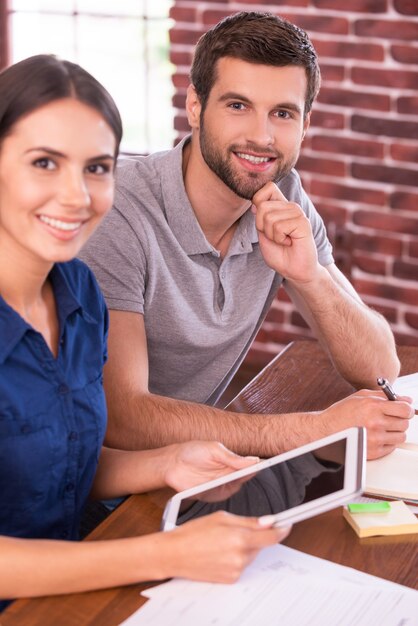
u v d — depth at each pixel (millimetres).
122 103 3934
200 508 1460
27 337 1452
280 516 1357
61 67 1334
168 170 2004
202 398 2182
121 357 1885
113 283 1920
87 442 1543
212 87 1938
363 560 1410
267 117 1929
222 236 2092
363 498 1570
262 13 1959
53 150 1310
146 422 1798
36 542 1341
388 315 3580
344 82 3406
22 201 1332
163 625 1260
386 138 3404
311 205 2309
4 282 1462
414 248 3471
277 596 1315
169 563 1327
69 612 1293
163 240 1991
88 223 1391
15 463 1441
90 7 3855
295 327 3691
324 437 1699
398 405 1734
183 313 2037
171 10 3553
